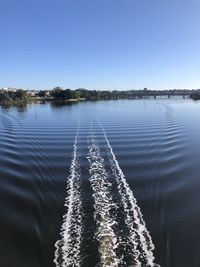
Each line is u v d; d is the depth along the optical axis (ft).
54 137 151.23
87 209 65.46
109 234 55.16
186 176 87.51
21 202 69.05
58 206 66.95
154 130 167.53
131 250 50.60
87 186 78.95
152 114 266.57
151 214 63.62
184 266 47.83
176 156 109.09
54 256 49.55
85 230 56.70
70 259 48.39
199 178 85.76
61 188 77.41
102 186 78.95
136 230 56.85
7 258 49.65
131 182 82.38
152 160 103.96
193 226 59.26
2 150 119.96
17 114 286.87
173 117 237.25
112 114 273.33
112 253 49.67
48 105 445.37
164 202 69.56
